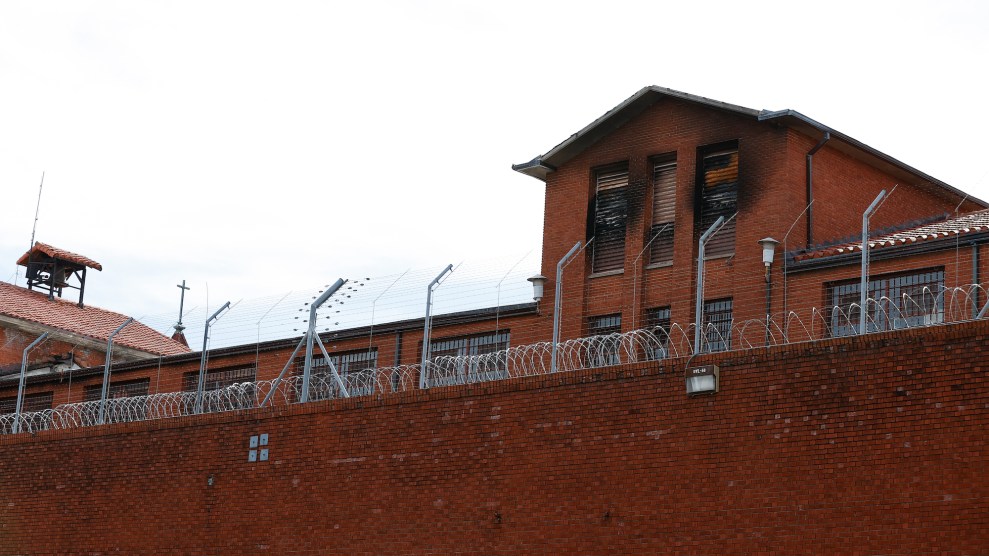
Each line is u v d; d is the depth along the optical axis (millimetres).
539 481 22672
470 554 23219
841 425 19469
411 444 24641
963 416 18359
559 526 22188
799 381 20047
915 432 18734
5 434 31672
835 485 19312
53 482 30391
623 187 30203
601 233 30172
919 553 18312
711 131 28781
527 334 30484
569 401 22672
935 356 18812
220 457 27531
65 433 30547
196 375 36156
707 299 28000
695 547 20500
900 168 30078
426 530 23953
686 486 20859
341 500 25344
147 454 28844
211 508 27344
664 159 29672
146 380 37219
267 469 26688
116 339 45312
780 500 19797
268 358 34656
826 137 28125
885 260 25547
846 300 25953
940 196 31766
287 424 26672
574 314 29750
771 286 26969
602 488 21844
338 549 25109
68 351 44031
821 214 28281
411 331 32281
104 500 29297
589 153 30641
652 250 29266
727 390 20781
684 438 21078
